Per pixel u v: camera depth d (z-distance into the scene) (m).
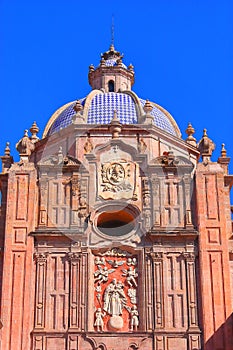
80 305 45.78
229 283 46.22
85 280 46.50
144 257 47.25
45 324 45.25
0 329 44.59
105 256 47.69
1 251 47.31
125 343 44.81
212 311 45.44
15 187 49.00
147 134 51.56
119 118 53.31
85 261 47.06
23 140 50.91
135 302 46.38
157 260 47.12
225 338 44.66
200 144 51.19
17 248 47.00
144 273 46.84
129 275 47.09
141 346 44.78
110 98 54.88
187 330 45.12
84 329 45.09
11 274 46.25
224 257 46.94
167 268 47.03
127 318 45.94
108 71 60.44
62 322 45.41
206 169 49.84
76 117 52.03
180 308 45.94
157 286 46.38
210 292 45.97
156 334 44.94
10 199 48.56
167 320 45.50
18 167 49.69
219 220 48.12
